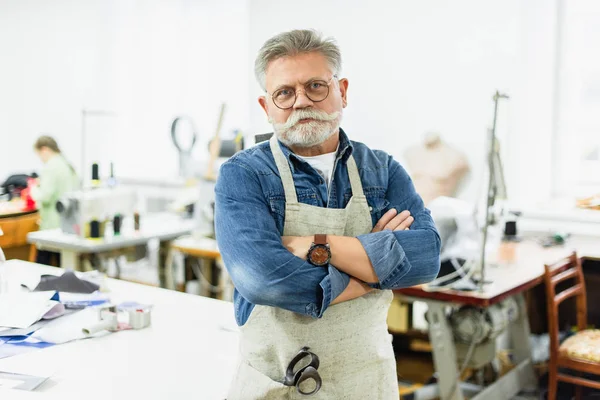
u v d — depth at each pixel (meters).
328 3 4.57
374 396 1.44
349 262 1.38
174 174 5.73
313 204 1.44
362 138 4.52
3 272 2.21
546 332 3.82
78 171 6.03
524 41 3.92
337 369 1.41
